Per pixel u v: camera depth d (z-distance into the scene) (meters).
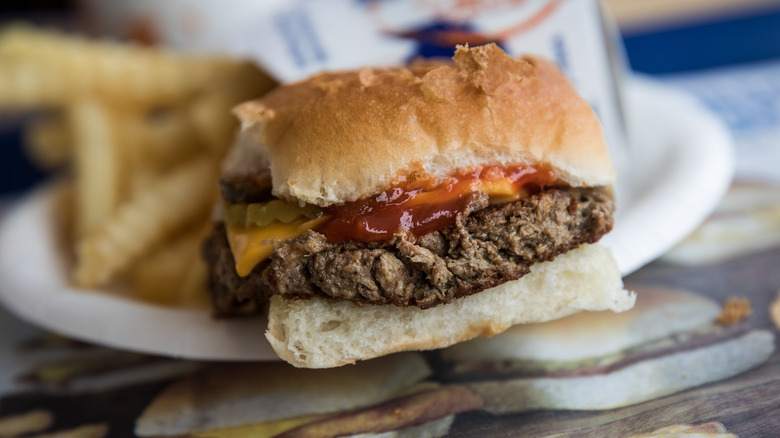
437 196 0.16
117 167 0.26
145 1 0.29
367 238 0.16
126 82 0.26
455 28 0.23
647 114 0.25
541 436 0.15
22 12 0.49
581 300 0.17
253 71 0.24
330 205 0.16
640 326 0.18
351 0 0.23
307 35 0.23
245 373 0.19
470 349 0.18
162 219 0.24
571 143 0.17
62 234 0.26
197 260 0.23
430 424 0.16
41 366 0.20
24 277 0.22
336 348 0.17
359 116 0.16
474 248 0.16
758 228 0.21
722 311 0.18
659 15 0.39
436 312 0.17
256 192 0.17
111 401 0.18
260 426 0.17
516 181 0.17
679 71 0.39
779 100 0.30
